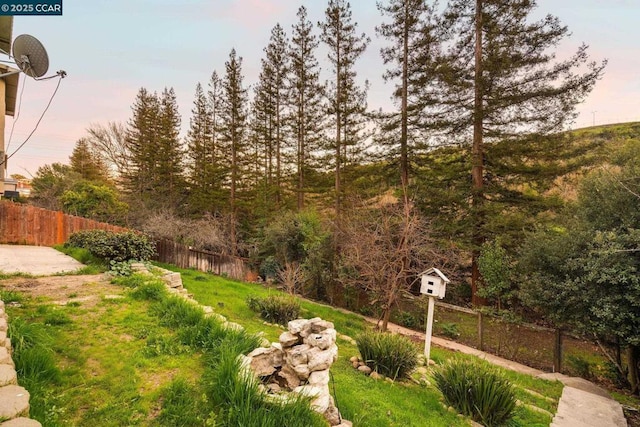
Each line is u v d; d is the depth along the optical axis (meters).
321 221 13.96
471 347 8.51
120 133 23.58
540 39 9.72
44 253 8.11
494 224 10.19
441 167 12.19
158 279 5.68
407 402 3.96
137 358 2.93
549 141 10.15
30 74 5.06
